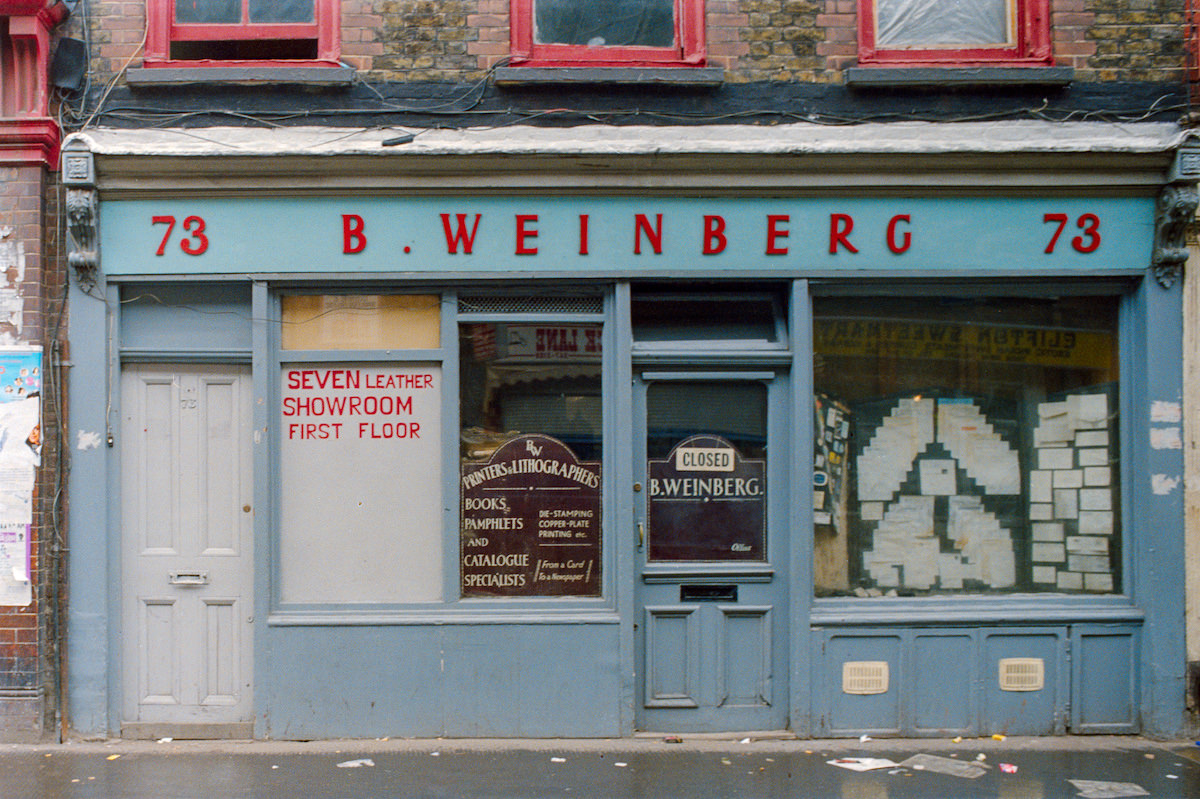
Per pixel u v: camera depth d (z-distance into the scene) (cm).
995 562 541
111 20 509
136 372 520
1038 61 519
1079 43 521
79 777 454
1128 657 523
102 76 506
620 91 516
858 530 538
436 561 523
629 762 479
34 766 468
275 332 518
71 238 500
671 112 516
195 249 506
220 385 523
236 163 496
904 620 518
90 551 504
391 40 516
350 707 510
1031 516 543
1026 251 517
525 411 527
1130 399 531
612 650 514
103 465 505
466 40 517
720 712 527
